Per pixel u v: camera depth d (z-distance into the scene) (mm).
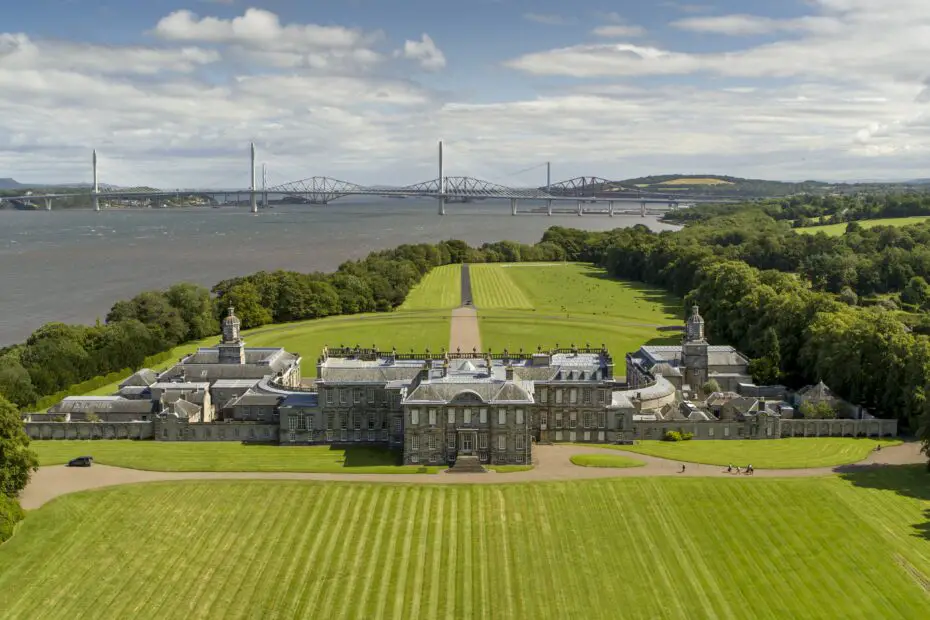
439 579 167750
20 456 197250
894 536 180375
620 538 182250
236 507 195625
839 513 190000
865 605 157750
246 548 179125
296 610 158625
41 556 176125
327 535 183750
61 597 163250
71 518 190250
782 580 166375
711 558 174375
